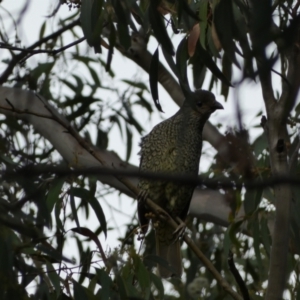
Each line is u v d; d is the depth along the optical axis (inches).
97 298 353.1
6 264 327.6
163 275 472.1
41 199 355.6
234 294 364.2
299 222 397.1
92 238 367.6
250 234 485.1
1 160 392.8
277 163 343.0
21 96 505.0
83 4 373.1
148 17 363.3
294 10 342.3
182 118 506.9
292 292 431.2
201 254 374.0
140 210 488.7
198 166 514.3
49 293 346.3
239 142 259.3
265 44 236.2
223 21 319.9
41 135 529.7
